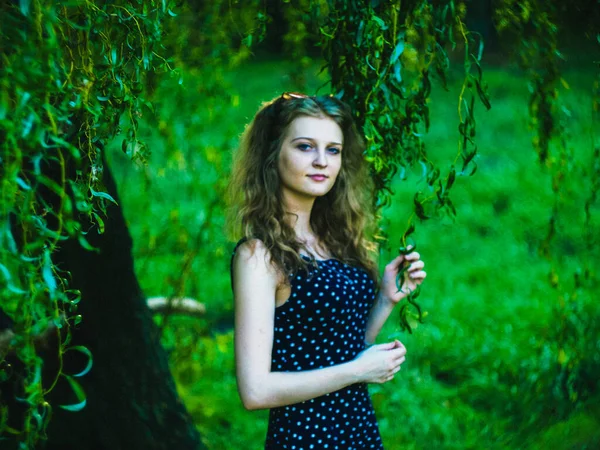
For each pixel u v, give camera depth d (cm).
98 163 188
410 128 255
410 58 271
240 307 224
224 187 397
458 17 225
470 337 554
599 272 658
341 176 253
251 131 242
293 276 228
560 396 346
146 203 455
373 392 461
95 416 299
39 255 160
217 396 458
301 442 229
